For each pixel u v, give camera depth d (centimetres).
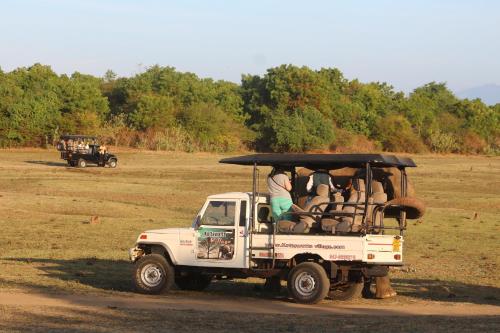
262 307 1526
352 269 1576
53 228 2977
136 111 10919
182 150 10125
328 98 12706
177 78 12962
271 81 12756
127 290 1733
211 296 1683
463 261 2347
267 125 11406
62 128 9988
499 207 4288
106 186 4934
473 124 13900
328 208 1628
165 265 1670
